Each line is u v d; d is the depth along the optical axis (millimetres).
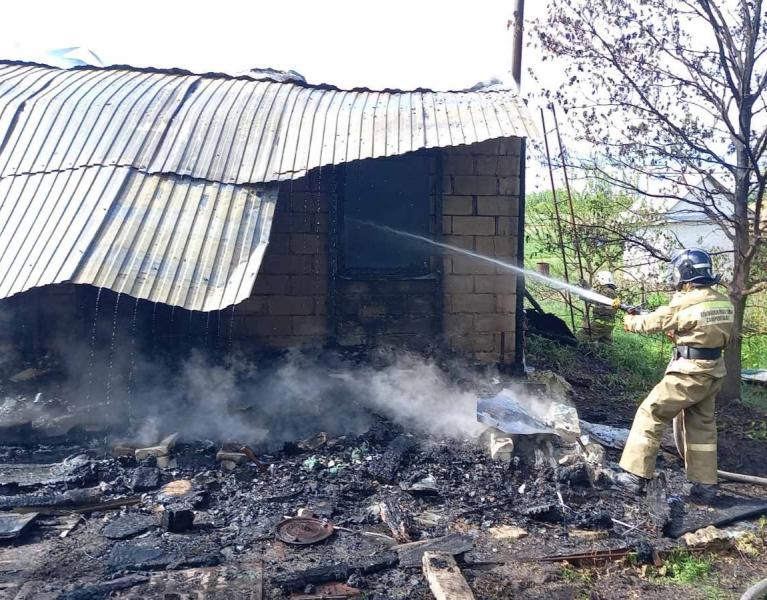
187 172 6539
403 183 7578
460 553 4309
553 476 5430
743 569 4383
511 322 7719
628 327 5449
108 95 7504
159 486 5168
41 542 4359
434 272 7629
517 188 7598
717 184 8125
